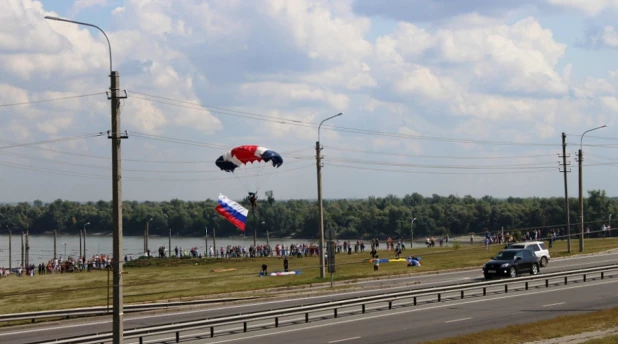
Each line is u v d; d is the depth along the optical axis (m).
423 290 39.84
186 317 37.75
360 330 31.16
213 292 47.78
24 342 30.83
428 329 30.81
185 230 193.62
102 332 30.25
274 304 42.34
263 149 51.75
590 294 41.69
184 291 49.44
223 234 188.50
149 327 29.02
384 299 37.75
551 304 37.84
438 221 173.38
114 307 23.77
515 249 54.12
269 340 29.38
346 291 47.53
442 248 89.19
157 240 180.50
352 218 183.38
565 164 75.56
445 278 54.03
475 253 78.00
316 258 83.19
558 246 83.81
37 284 62.69
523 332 28.11
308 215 186.75
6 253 153.38
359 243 95.56
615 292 42.28
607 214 148.38
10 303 48.19
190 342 29.64
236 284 52.94
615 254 72.44
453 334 29.33
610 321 30.41
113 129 23.67
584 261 65.25
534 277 45.62
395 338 28.72
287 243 162.38
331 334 30.34
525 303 38.59
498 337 27.34
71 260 87.12
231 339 30.05
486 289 46.34
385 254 82.62
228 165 52.75
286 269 64.19
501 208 168.75
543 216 158.38
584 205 154.00
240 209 66.88
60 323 36.81
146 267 78.94
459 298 41.88
